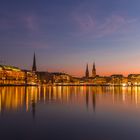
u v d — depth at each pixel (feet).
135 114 136.56
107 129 93.81
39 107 172.86
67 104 199.11
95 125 102.58
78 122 109.81
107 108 169.27
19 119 116.26
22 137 79.46
